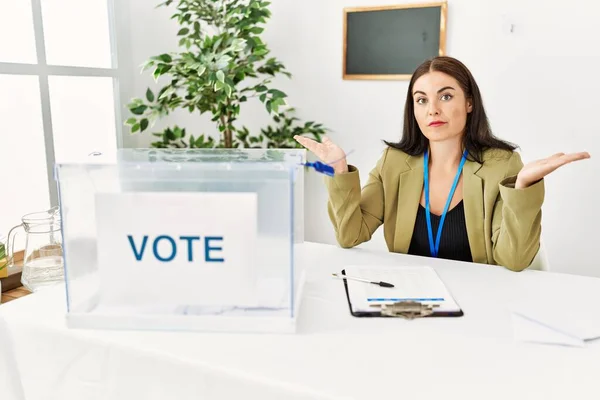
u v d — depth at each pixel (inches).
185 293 31.6
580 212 81.3
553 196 82.7
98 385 31.9
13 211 79.5
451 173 51.1
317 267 44.3
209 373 28.1
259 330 31.7
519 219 41.5
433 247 51.5
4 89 76.0
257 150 37.6
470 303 36.4
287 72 93.5
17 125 78.5
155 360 29.6
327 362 28.4
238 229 30.4
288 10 95.3
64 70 83.7
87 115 91.4
